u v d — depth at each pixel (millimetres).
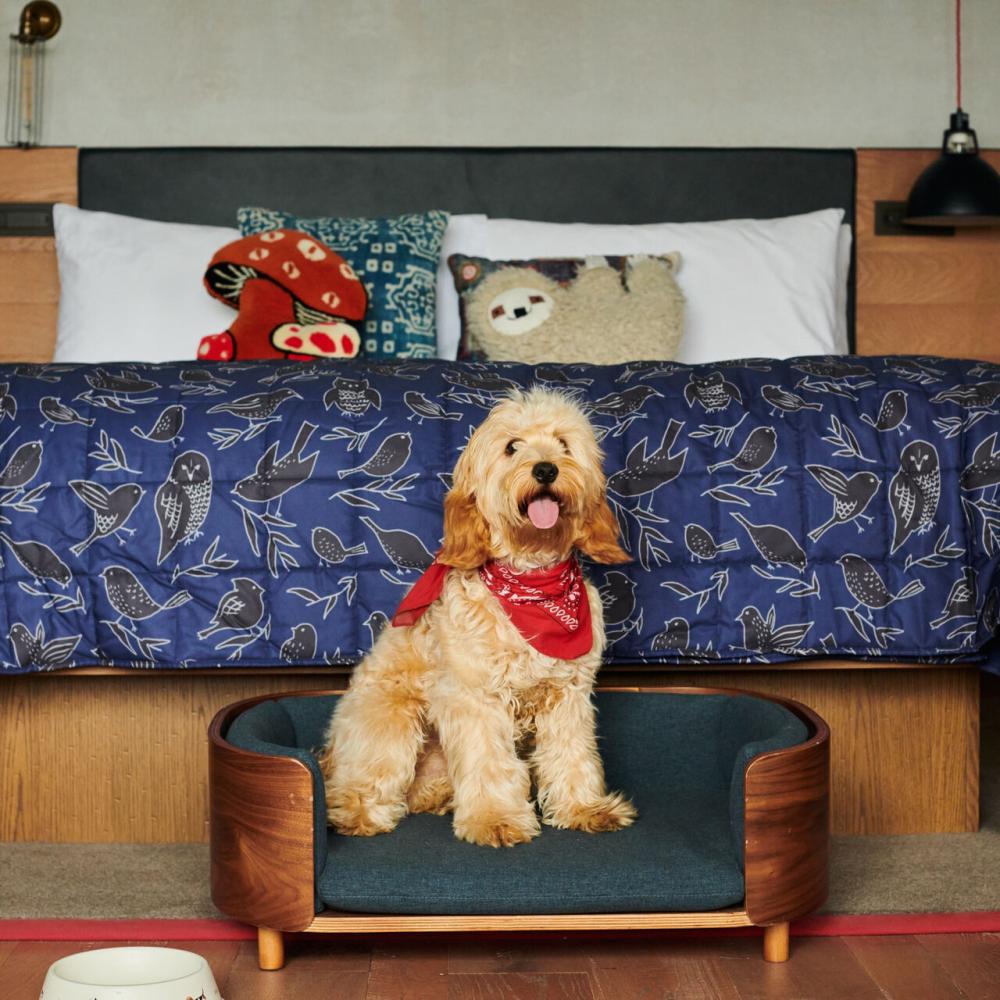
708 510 2131
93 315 3311
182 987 1482
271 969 1737
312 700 2100
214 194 3770
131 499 2088
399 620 1905
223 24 3828
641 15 3871
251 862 1702
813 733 1861
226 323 3279
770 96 3902
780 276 3436
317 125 3840
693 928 1719
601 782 1937
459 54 3850
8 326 3781
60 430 2123
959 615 2125
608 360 3070
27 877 2104
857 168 3891
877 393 2225
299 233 3215
